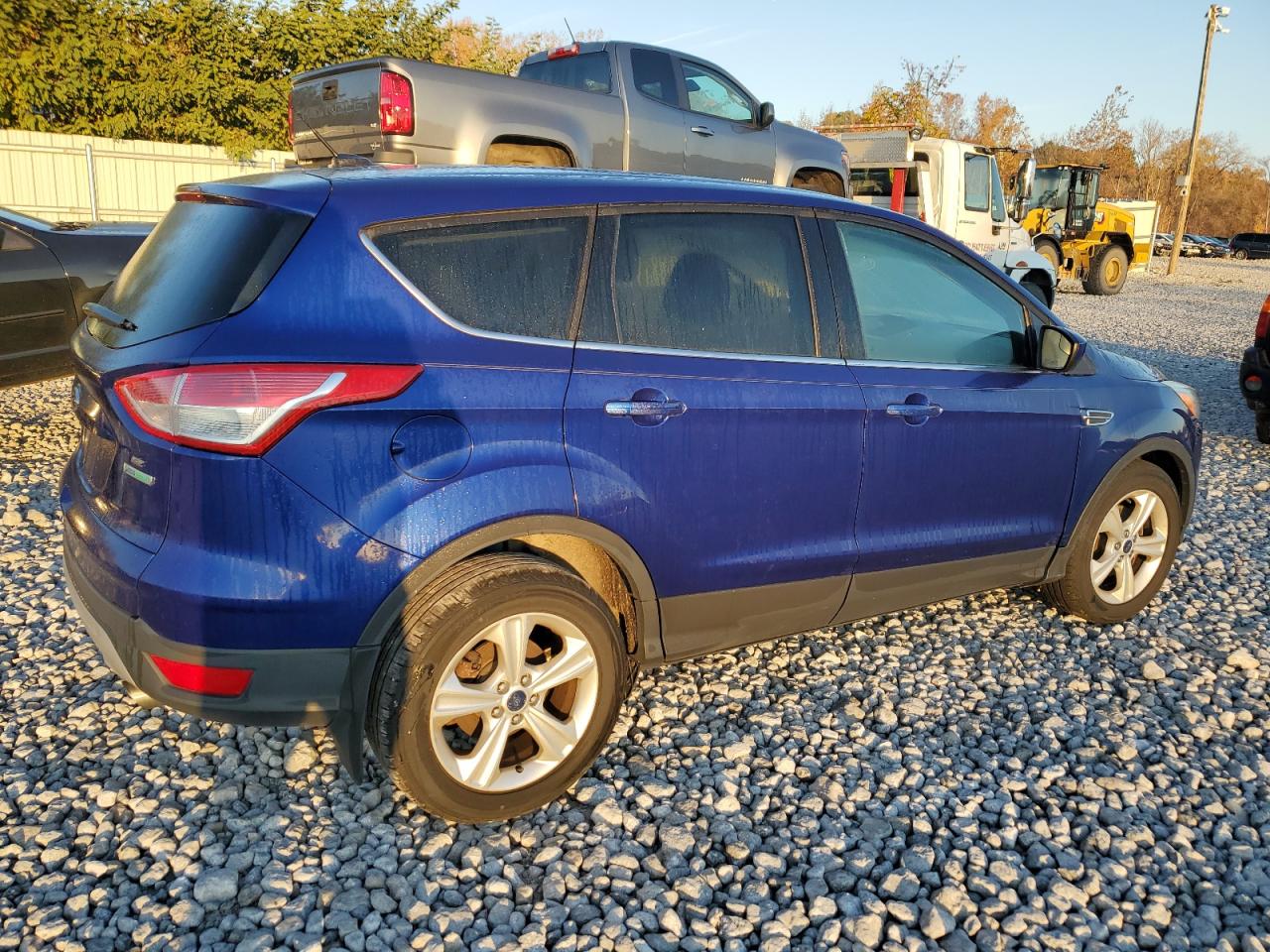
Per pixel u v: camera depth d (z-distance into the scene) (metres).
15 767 3.06
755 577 3.21
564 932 2.46
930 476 3.55
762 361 3.18
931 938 2.48
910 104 38.88
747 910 2.55
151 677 2.53
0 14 18.64
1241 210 82.75
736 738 3.36
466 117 7.18
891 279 3.61
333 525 2.47
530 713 2.78
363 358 2.50
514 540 2.87
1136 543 4.33
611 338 2.92
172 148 19.53
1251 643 4.25
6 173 17.56
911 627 4.31
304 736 3.28
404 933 2.45
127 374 2.51
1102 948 2.45
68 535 2.95
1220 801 3.09
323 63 21.61
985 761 3.27
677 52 8.70
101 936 2.39
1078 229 21.97
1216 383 11.07
